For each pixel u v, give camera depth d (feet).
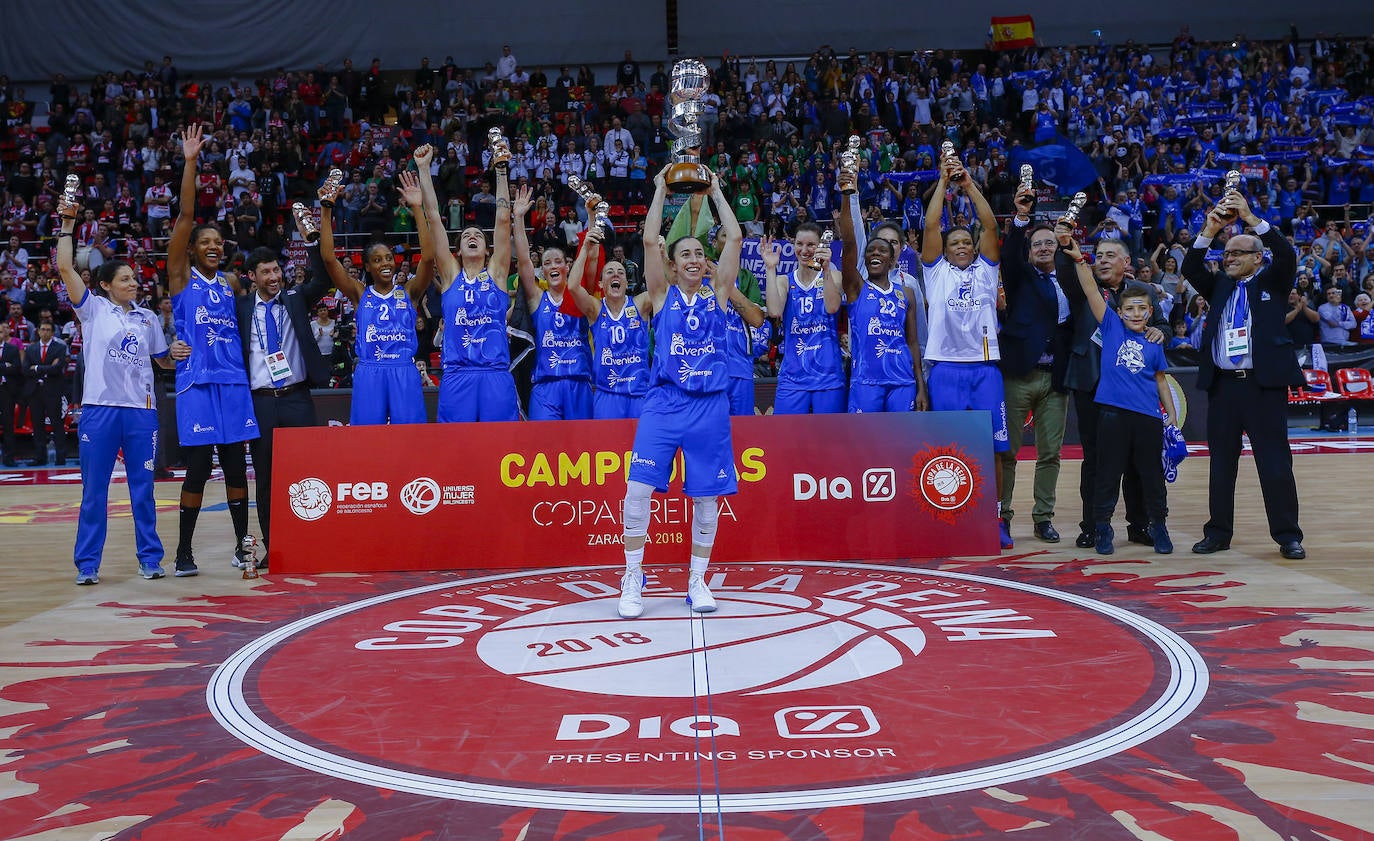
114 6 68.18
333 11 69.15
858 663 11.71
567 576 17.30
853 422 18.40
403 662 12.17
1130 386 18.03
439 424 18.47
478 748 9.28
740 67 69.67
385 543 18.26
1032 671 11.27
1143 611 13.92
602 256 23.44
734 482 14.67
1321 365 43.70
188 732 9.86
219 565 19.25
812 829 7.51
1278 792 8.04
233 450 18.66
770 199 54.90
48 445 46.88
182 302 18.08
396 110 66.13
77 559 17.42
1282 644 12.21
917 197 54.34
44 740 9.68
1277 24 69.46
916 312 20.36
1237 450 18.10
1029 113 61.11
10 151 62.54
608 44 69.87
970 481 18.40
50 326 42.29
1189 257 18.42
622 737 9.48
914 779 8.38
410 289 20.33
